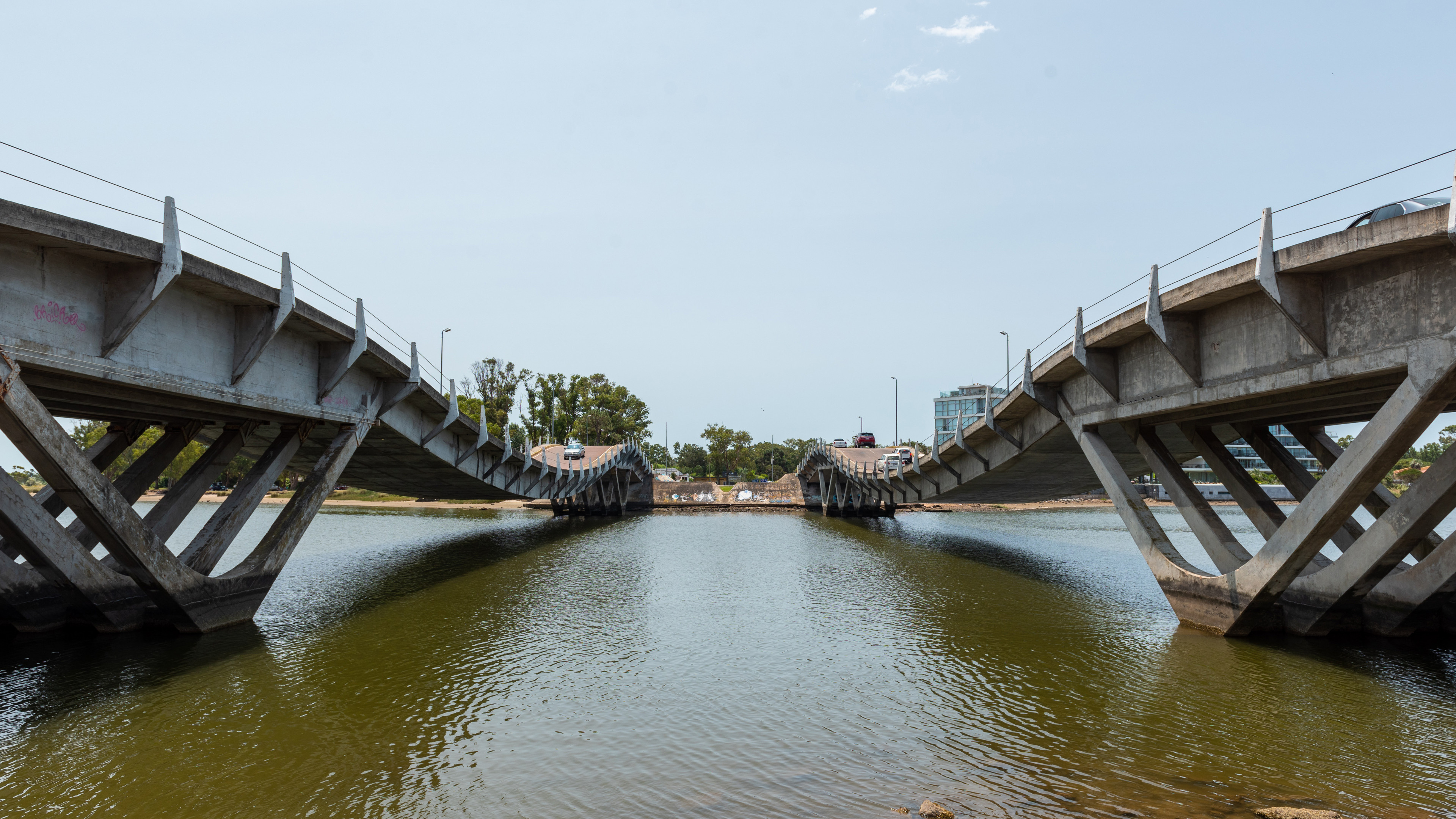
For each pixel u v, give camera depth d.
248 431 19.28
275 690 13.72
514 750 11.16
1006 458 30.84
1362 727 11.80
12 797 9.44
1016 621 20.45
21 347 11.18
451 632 18.88
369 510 78.44
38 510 13.54
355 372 21.83
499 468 39.47
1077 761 10.68
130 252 12.14
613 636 18.69
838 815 9.06
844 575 29.95
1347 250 12.05
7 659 15.00
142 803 9.33
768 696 13.82
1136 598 24.20
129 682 13.88
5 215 10.45
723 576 29.61
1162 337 16.45
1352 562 14.76
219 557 17.36
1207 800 9.37
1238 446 116.88
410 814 9.12
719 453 141.25
